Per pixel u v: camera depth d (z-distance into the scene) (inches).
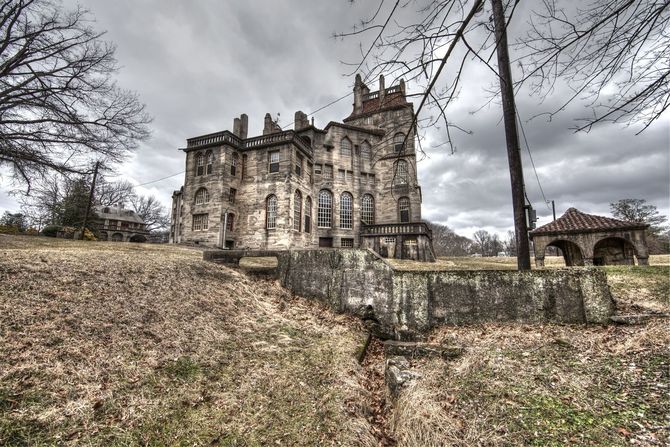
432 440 122.9
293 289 353.4
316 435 131.6
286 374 185.0
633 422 117.5
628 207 1781.5
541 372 164.2
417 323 268.7
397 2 119.0
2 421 115.8
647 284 288.4
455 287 267.1
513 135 278.8
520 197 273.1
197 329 228.8
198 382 166.7
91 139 644.1
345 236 1156.5
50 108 582.2
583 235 458.9
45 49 601.3
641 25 112.6
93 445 113.1
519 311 249.6
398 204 1162.6
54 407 128.4
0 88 567.8
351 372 196.9
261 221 1012.5
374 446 131.3
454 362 197.6
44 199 1323.8
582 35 118.0
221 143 1023.0
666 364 152.5
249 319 271.6
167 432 126.7
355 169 1203.2
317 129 1187.9
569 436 114.9
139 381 158.1
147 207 2481.5
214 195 1008.9
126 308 229.9
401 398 154.4
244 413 144.7
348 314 308.5
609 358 170.4
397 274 286.0
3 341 162.1
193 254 659.4
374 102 1301.7
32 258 283.9
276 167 1030.4
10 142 555.5
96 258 326.0
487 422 130.4
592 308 234.1
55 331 181.8
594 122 137.4
